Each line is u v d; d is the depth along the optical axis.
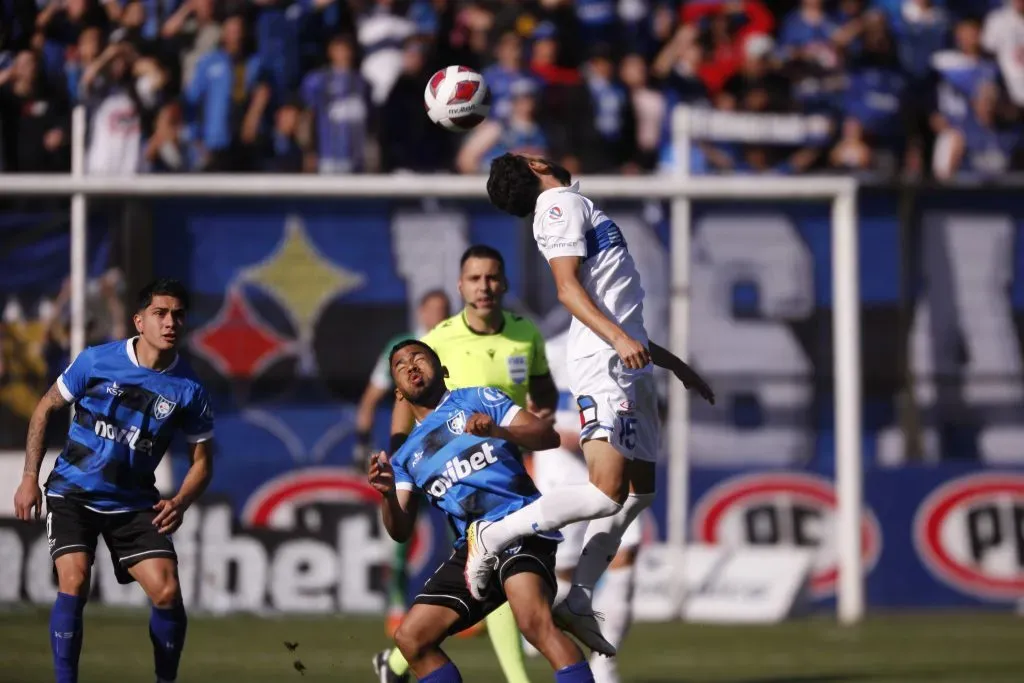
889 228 42.50
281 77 42.19
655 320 40.94
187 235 40.06
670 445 39.72
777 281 42.00
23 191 37.66
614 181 39.16
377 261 40.72
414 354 19.50
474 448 19.17
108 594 38.09
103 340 38.84
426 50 43.62
